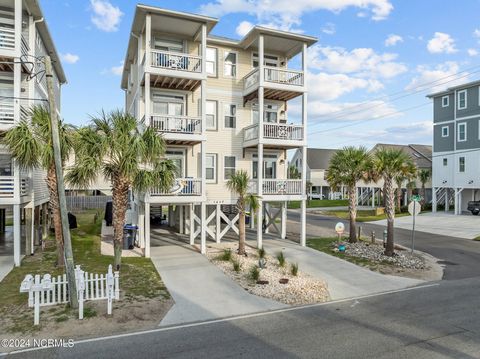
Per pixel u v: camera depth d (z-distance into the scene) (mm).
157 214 28516
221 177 19797
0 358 6996
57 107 25094
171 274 13266
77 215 33094
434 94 35594
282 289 11672
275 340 7918
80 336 8023
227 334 8242
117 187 13297
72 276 9461
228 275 13258
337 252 17422
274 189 18906
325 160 59344
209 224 21938
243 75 20422
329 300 10867
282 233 21531
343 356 7145
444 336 8148
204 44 17172
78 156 12867
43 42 19578
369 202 49938
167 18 16766
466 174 32594
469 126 32469
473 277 13609
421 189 41812
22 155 12375
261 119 18406
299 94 20078
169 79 17516
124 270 13617
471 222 28375
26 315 9039
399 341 7867
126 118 13188
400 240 21641
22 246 18016
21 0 14297
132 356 7109
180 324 8828
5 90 16062
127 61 22953
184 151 19219
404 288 12180
